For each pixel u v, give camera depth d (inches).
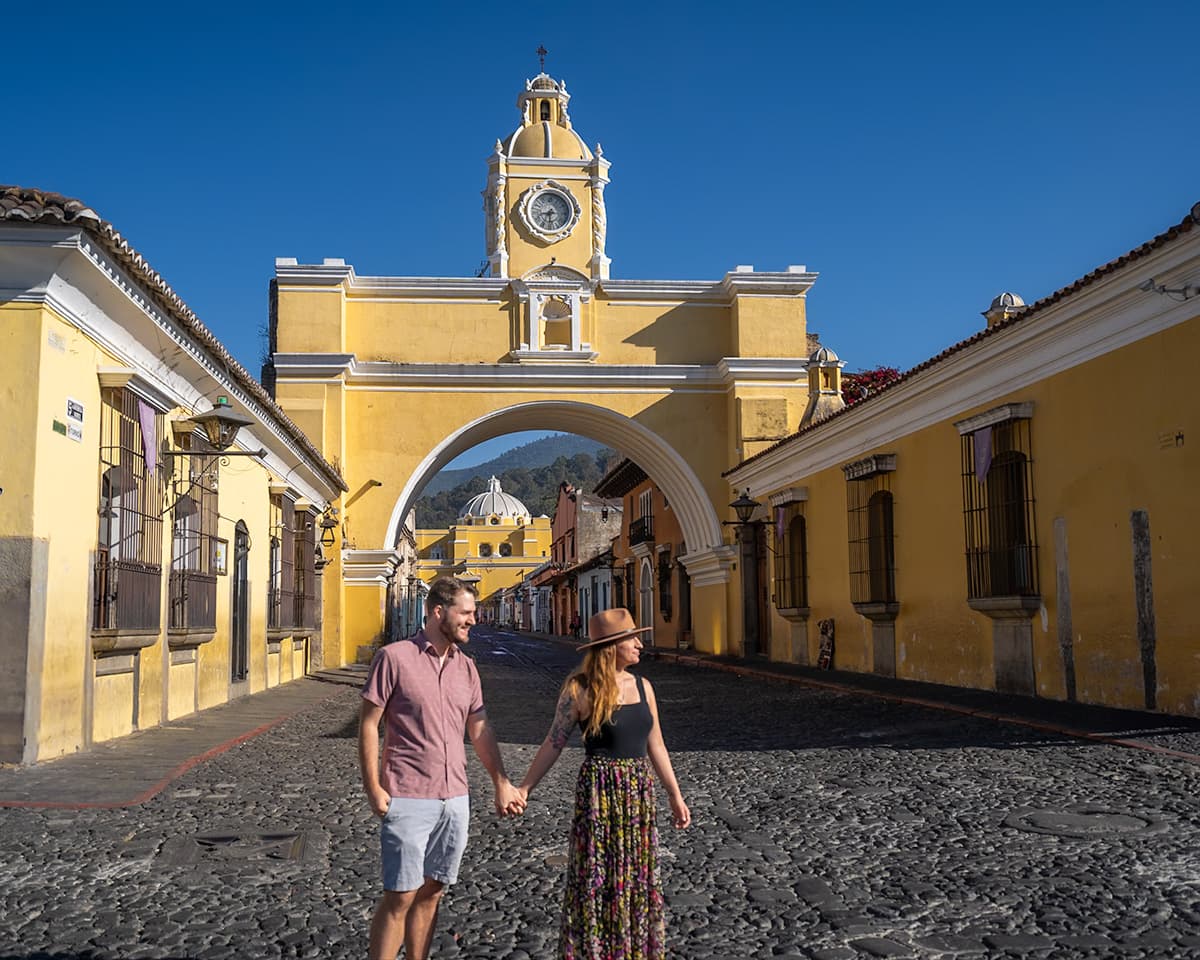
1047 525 495.8
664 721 499.2
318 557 917.2
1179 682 402.9
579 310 1042.1
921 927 178.5
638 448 1089.4
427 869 143.5
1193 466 395.5
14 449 335.6
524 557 3560.5
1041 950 165.9
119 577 394.0
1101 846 225.8
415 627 2103.8
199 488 506.9
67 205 323.3
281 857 230.7
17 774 319.0
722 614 1032.8
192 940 175.6
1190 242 378.6
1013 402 522.9
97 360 385.1
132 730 425.7
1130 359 434.3
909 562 651.5
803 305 1044.5
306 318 986.7
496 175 1050.7
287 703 599.2
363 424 1009.5
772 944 172.1
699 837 247.3
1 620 329.7
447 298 1031.0
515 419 1073.5
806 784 313.4
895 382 625.3
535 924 184.5
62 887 206.2
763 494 954.7
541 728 483.8
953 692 557.0
